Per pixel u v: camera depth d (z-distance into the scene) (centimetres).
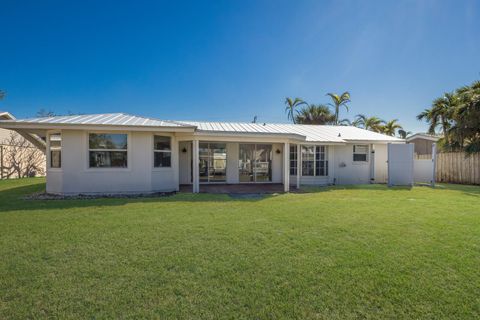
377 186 1307
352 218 601
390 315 243
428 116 2250
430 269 335
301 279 309
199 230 504
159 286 293
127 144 1014
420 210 691
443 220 582
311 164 1428
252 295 276
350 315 243
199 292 281
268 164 1480
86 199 874
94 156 992
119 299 267
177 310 250
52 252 390
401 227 525
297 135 1153
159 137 1074
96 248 407
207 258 370
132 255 380
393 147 1309
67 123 929
